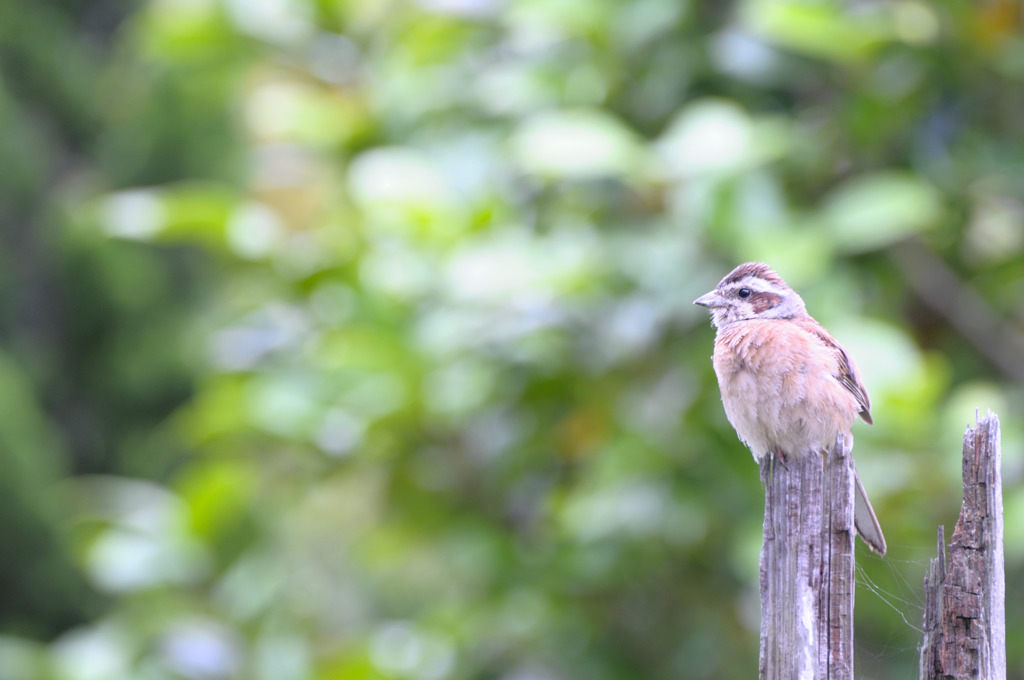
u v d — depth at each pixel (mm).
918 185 9188
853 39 9156
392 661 10000
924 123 10172
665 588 9992
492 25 10836
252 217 9859
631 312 9008
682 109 10352
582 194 10102
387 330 9445
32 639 13719
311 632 11406
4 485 13586
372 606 14320
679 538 9281
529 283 8859
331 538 14352
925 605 4922
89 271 15609
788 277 8070
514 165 10086
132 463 15922
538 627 10039
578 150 8609
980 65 10258
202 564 10117
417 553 12273
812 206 10328
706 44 10180
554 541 9695
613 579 9586
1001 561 4746
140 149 16438
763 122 9109
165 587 10086
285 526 13727
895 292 10445
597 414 9906
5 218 15586
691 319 9617
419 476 10188
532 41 10672
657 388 9695
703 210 8500
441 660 10078
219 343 10273
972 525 4777
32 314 15852
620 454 9164
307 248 9945
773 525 5203
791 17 9023
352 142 11008
